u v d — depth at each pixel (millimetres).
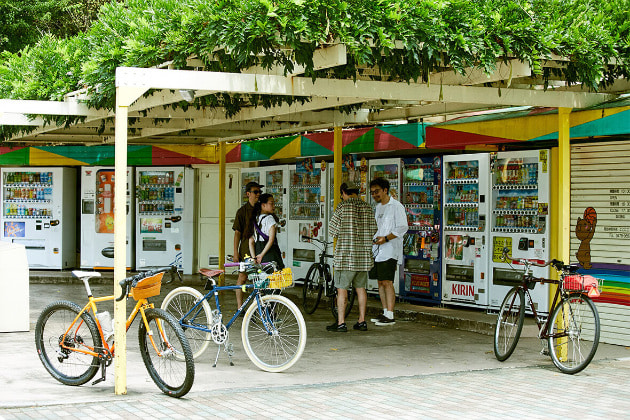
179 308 7539
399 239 9891
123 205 5934
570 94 7621
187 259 15281
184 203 15242
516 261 8531
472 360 7590
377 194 9766
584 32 6672
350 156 11992
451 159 10320
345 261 9109
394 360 7570
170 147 15086
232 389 6102
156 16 6836
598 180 8539
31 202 15469
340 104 8367
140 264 15336
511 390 6191
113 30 7473
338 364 7340
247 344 7070
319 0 5832
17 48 17109
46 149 15156
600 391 6184
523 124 8742
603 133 7602
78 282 14523
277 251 9477
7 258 8961
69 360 6305
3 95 9383
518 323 7414
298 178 13211
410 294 11000
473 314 9852
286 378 6652
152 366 6023
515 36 6395
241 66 6633
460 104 9812
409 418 5273
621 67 7164
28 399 5645
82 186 15273
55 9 18547
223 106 8969
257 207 9562
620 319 8227
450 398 5879
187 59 6918
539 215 9305
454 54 6180
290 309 6941
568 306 7129
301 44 5969
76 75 8594
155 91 8031
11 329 8977
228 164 15156
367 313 10906
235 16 5812
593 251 8586
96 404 5527
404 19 5996
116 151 5930
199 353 7336
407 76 6590
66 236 15711
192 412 5340
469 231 10094
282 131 12281
